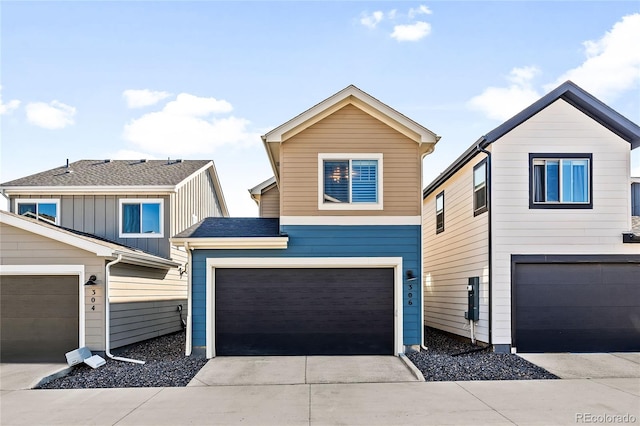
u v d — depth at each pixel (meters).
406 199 10.77
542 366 9.28
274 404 7.12
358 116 10.94
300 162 10.81
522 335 10.49
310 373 8.95
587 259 10.50
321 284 10.66
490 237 10.56
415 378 8.58
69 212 15.21
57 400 7.44
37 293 10.34
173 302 15.48
